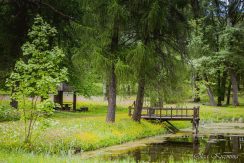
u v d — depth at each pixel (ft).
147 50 85.92
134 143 82.94
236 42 175.11
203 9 163.63
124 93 94.38
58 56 54.19
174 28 93.71
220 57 172.24
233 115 159.43
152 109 111.65
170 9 92.43
